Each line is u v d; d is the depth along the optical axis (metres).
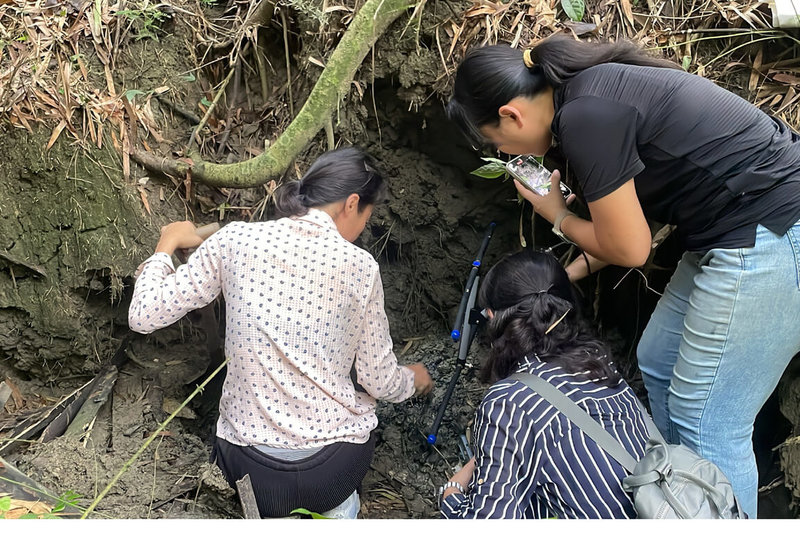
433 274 2.69
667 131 1.43
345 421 1.79
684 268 1.77
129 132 2.25
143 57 2.32
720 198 1.49
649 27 2.12
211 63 2.44
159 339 2.38
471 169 2.48
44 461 1.94
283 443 1.73
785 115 2.01
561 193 1.81
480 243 2.62
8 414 2.27
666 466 1.45
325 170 1.78
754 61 2.06
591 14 2.17
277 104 2.47
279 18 2.37
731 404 1.64
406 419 2.49
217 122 2.45
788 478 1.99
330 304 1.71
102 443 2.08
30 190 2.23
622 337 2.49
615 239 1.48
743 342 1.56
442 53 2.17
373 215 2.57
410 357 2.68
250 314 1.69
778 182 1.46
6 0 2.25
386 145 2.45
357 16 2.10
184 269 1.78
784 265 1.49
